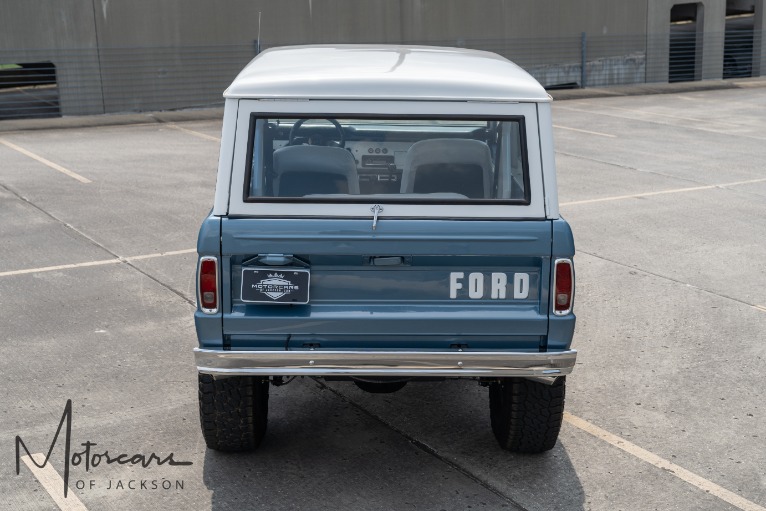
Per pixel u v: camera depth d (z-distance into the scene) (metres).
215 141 16.78
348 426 5.65
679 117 20.98
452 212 4.45
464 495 4.84
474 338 4.54
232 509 4.67
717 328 7.48
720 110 22.16
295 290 4.44
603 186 13.44
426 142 4.69
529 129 4.50
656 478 5.06
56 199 11.80
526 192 4.47
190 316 7.56
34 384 6.16
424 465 5.16
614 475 5.09
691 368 6.64
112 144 16.28
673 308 7.96
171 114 20.03
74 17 19.19
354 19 22.16
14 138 16.88
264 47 21.27
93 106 19.80
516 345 4.57
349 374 4.47
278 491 4.85
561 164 15.27
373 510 4.68
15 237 9.96
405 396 6.11
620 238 10.39
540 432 5.01
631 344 7.09
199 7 20.38
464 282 4.50
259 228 4.38
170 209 11.34
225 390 4.79
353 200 4.45
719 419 5.82
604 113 21.69
